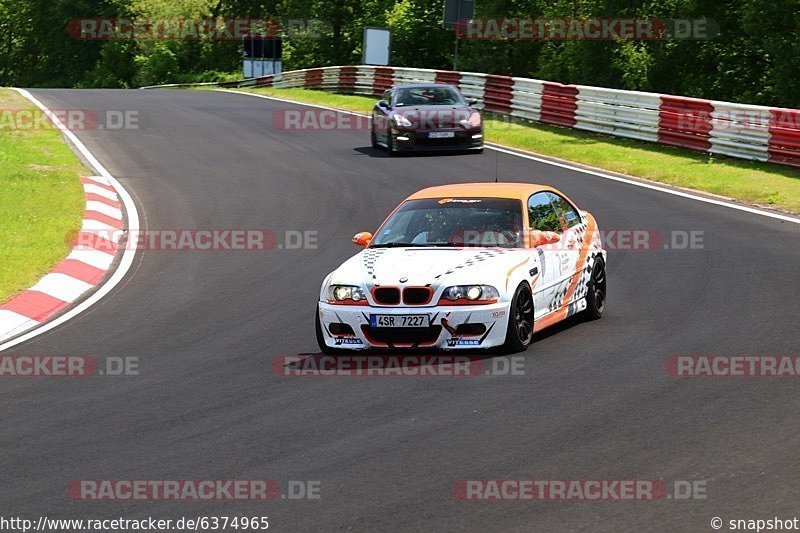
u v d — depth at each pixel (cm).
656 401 1716
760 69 7631
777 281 2641
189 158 5338
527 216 2286
